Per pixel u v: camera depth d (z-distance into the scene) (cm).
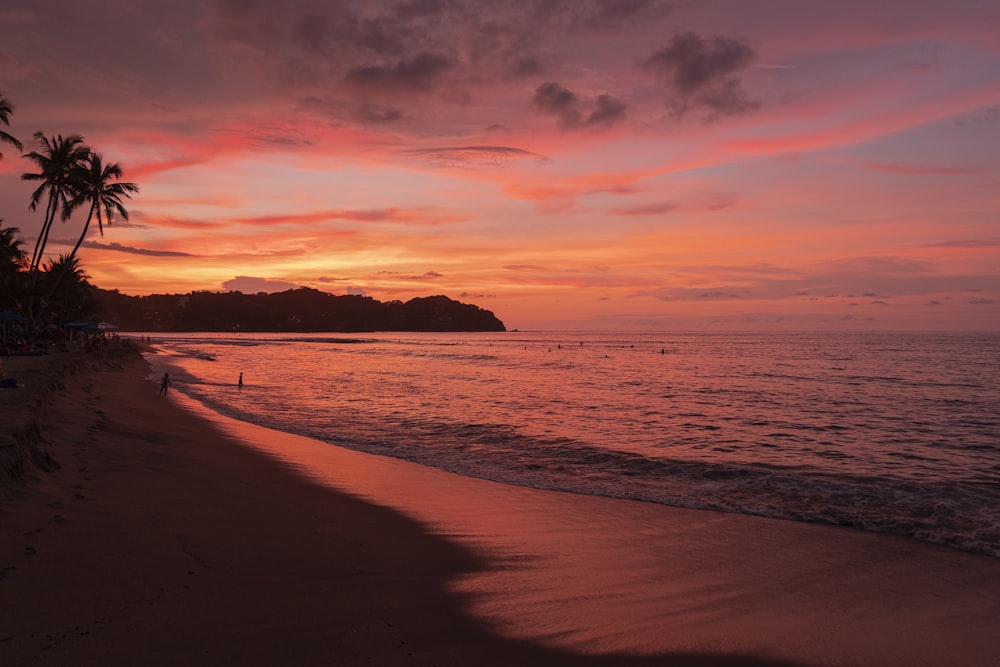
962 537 1012
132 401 2389
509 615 635
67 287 7019
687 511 1172
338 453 1692
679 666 537
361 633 550
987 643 620
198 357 8094
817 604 716
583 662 534
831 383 4609
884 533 1038
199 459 1339
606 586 751
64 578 579
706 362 7800
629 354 10475
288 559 740
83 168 4484
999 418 2714
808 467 1634
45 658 441
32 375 2117
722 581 788
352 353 10469
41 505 775
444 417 2588
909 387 4262
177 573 639
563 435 2131
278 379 4688
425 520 1027
